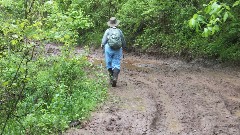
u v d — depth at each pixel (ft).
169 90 34.01
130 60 49.75
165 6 51.26
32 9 33.04
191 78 38.88
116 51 34.99
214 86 35.35
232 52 44.16
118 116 26.58
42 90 28.66
